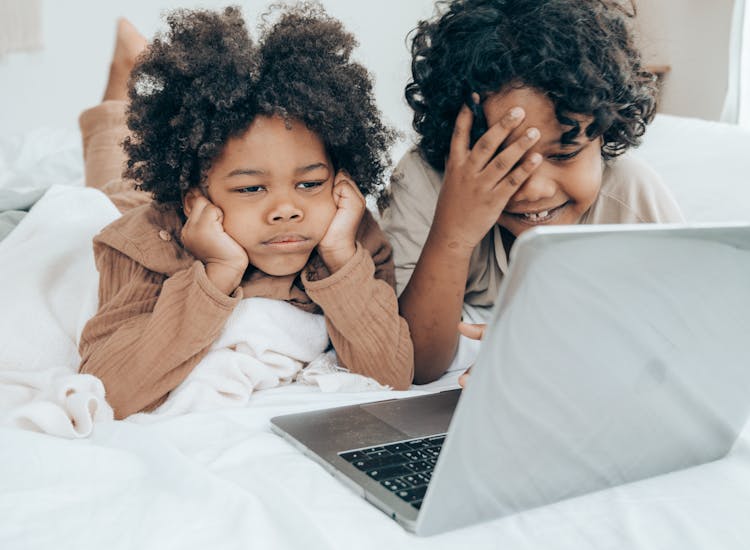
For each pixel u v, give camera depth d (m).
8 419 0.65
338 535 0.50
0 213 1.15
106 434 0.65
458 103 0.85
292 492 0.56
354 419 0.70
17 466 0.57
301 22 0.82
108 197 1.21
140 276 0.81
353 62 0.86
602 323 0.50
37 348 0.86
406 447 0.63
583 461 0.55
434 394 0.77
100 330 0.79
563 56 0.78
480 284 1.03
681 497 0.57
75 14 2.68
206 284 0.75
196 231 0.77
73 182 1.62
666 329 0.54
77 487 0.56
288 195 0.78
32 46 2.66
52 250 0.96
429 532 0.50
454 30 0.86
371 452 0.62
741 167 1.38
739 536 0.51
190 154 0.78
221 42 0.77
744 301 0.56
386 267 0.93
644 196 0.96
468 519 0.51
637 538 0.50
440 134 0.92
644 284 0.50
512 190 0.80
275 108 0.74
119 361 0.75
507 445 0.50
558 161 0.82
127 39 1.70
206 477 0.55
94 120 1.43
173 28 0.81
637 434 0.57
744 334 0.58
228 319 0.81
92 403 0.70
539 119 0.79
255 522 0.50
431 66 0.90
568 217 0.87
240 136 0.75
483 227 0.83
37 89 2.72
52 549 0.47
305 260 0.82
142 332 0.76
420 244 1.02
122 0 2.69
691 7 2.30
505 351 0.46
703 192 1.34
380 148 0.89
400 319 0.87
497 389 0.47
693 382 0.58
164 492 0.55
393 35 2.94
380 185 0.94
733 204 1.30
